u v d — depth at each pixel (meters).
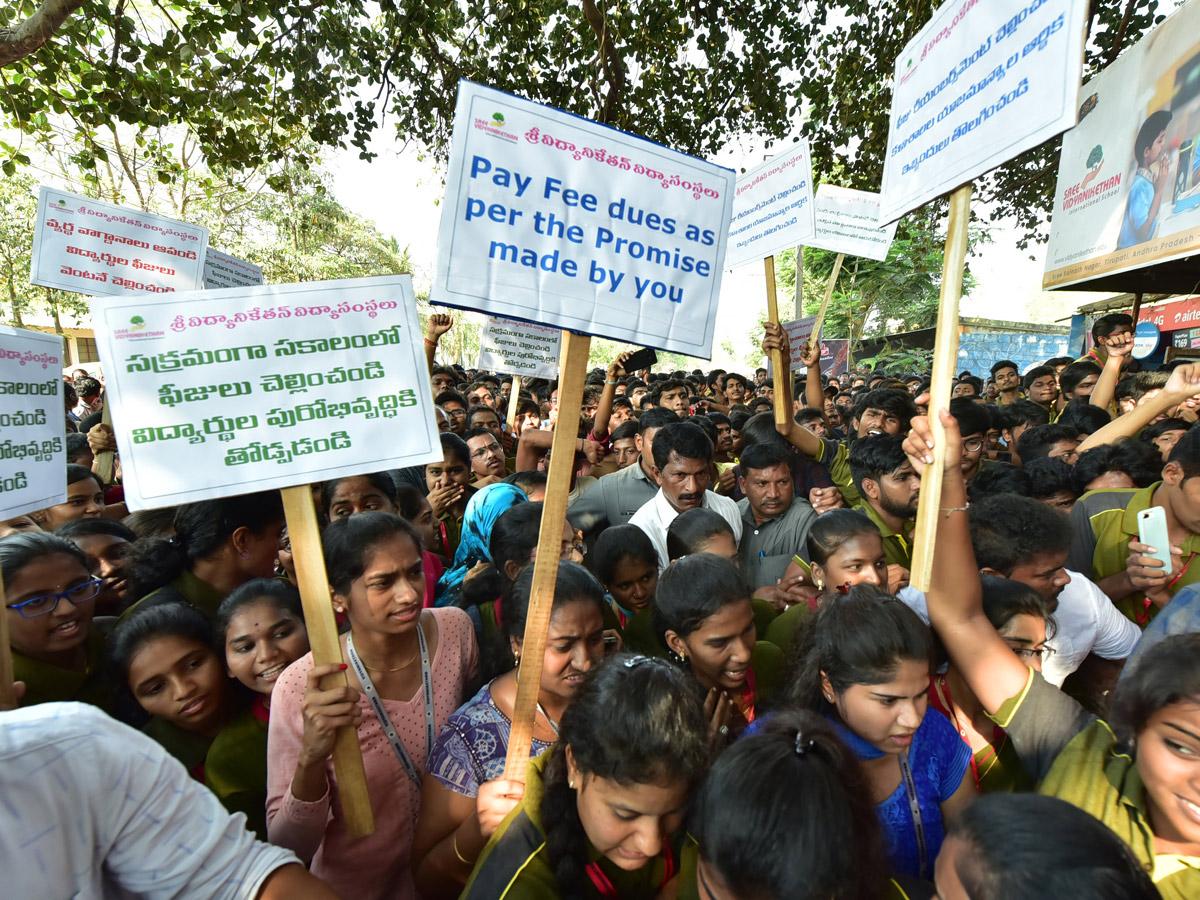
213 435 1.73
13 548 2.04
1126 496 2.71
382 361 1.82
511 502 3.06
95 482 3.33
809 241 3.82
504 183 1.69
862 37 9.19
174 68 6.07
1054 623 1.91
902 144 1.83
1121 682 1.19
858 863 1.05
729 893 1.06
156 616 1.95
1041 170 10.17
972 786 1.57
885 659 1.38
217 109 6.72
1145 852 1.17
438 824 1.65
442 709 1.98
